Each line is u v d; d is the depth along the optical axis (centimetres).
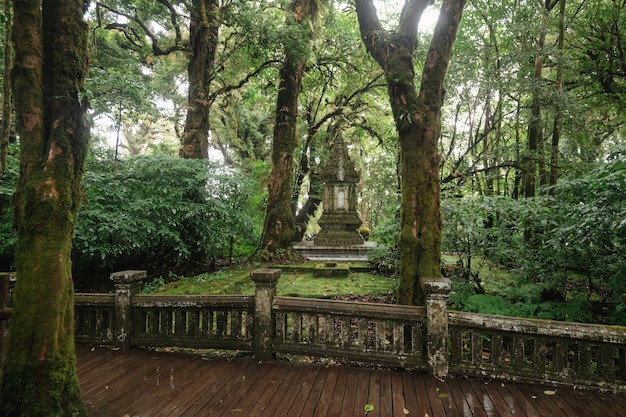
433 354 332
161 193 724
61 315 241
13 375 225
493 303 457
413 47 490
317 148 1428
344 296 628
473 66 772
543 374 315
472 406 278
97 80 497
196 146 961
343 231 1139
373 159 1652
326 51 1244
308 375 334
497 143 884
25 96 234
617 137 1275
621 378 301
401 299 417
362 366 375
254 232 918
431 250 417
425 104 436
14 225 243
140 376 331
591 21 987
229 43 1181
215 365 358
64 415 234
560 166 775
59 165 239
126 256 743
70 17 247
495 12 844
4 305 284
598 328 304
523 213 471
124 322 402
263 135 1784
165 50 1062
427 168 428
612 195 408
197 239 796
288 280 758
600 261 442
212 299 386
